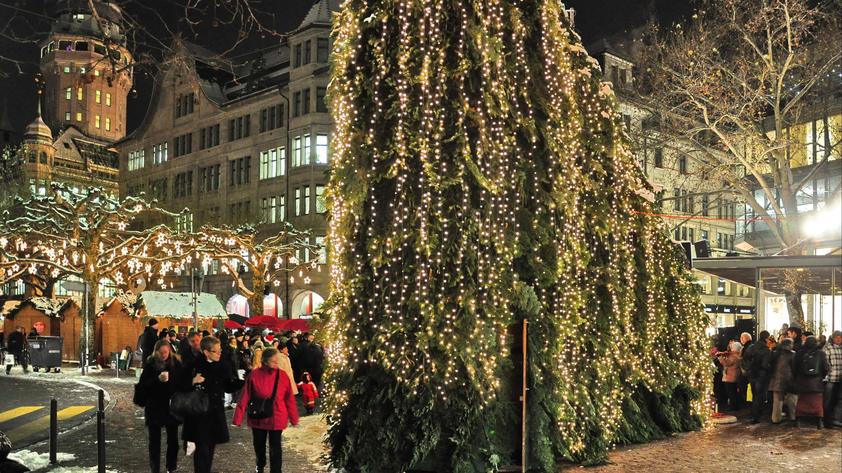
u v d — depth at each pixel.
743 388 18.47
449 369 10.35
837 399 14.45
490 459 10.38
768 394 17.20
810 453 11.74
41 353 30.50
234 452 12.27
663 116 30.12
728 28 28.53
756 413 15.20
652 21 35.59
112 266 35.50
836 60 27.19
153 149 71.56
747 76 30.23
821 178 35.78
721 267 18.14
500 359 10.88
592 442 11.66
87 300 30.64
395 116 10.97
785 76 29.12
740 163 30.83
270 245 42.34
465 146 10.71
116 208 34.50
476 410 10.34
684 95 30.41
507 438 10.89
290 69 57.88
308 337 19.81
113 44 12.06
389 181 11.00
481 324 10.56
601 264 12.98
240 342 21.00
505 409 10.91
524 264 11.54
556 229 11.61
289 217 56.72
